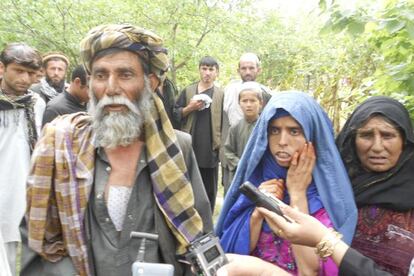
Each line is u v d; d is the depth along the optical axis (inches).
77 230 72.6
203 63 227.3
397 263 66.8
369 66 193.3
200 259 66.5
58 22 362.6
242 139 193.8
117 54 73.6
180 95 232.8
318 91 250.5
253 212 72.8
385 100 73.0
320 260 67.4
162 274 65.8
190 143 84.2
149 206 76.1
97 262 73.2
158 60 77.1
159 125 78.9
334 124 218.2
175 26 388.8
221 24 409.4
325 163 70.0
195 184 82.6
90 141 76.3
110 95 73.8
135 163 77.1
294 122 69.2
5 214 127.4
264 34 471.5
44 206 73.2
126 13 372.8
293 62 440.5
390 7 101.0
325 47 290.8
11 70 130.2
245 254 73.1
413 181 71.0
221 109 222.4
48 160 74.0
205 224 81.6
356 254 59.7
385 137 70.9
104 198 74.7
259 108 192.4
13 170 128.7
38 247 72.6
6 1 355.6
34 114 135.7
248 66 232.8
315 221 62.0
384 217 69.7
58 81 195.2
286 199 72.2
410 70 105.0
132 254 73.5
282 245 71.4
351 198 68.9
